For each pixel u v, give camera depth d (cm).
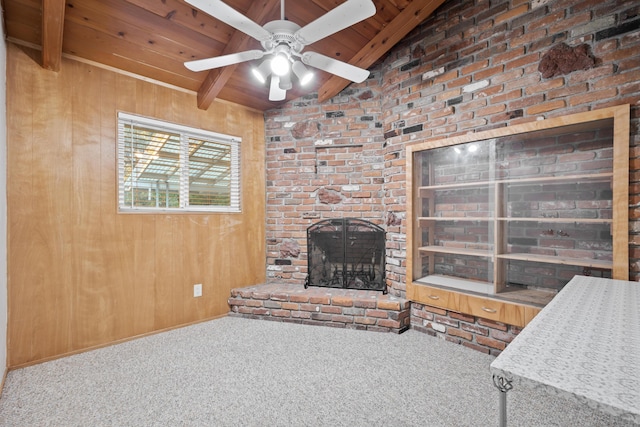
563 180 222
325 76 322
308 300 308
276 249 362
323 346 257
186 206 312
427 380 204
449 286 269
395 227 305
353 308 296
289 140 358
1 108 201
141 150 285
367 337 275
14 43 222
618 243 187
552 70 212
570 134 219
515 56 229
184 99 306
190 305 308
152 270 285
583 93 201
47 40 208
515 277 250
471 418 166
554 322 107
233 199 347
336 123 344
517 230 246
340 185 344
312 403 181
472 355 240
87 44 238
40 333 232
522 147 239
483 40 244
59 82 240
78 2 206
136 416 170
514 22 229
